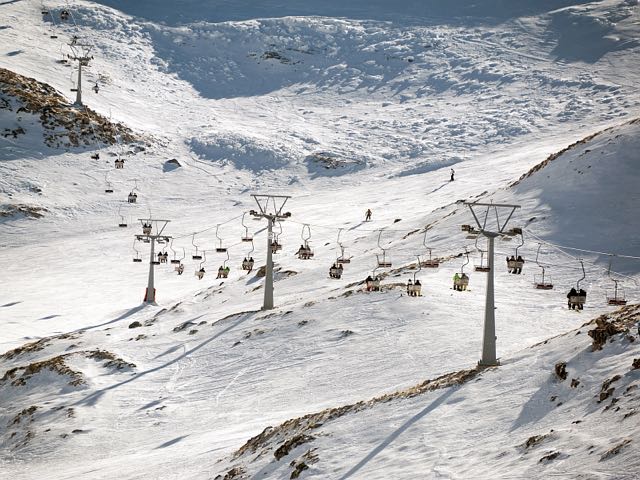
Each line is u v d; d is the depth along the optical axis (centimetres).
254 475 2239
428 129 13338
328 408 2878
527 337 3409
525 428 1986
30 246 8781
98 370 4084
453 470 1823
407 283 4366
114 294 6769
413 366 3219
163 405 3497
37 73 13725
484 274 4584
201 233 8838
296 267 6078
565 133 12112
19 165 10844
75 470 2862
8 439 3519
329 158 11900
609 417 1791
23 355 4731
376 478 1911
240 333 4219
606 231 4931
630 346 2209
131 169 11331
